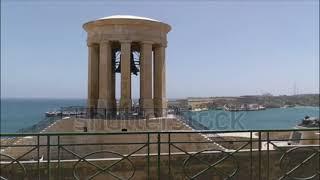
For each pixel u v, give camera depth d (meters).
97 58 28.80
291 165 13.98
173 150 21.81
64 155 19.58
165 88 28.92
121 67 26.92
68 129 25.59
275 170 16.44
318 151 11.45
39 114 150.50
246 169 16.31
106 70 27.16
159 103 28.39
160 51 28.50
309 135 22.89
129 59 26.94
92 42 28.05
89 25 27.75
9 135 8.23
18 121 112.25
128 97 26.89
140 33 27.16
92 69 28.62
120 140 21.67
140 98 27.47
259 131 9.37
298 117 104.88
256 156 16.53
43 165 14.92
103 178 15.44
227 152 10.63
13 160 9.79
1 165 14.19
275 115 118.19
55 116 27.31
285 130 9.43
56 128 25.50
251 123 75.50
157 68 28.61
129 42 26.95
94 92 28.70
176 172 16.55
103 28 27.19
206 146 21.58
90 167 15.38
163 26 28.08
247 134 25.08
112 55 29.48
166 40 28.97
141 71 27.42
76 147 20.48
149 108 26.97
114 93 29.66
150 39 27.47
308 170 14.01
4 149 19.56
